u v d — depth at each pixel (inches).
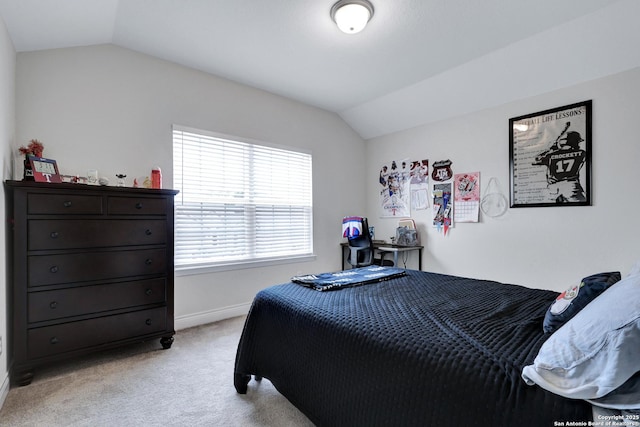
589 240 99.1
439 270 141.0
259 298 72.4
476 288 75.7
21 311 72.9
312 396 54.1
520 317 54.2
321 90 135.1
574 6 80.3
